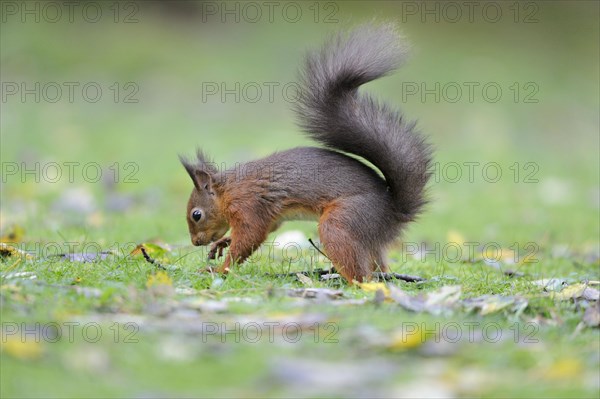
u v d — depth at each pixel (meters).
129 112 26.30
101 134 23.81
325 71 9.77
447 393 5.64
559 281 9.50
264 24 32.00
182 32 31.44
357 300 7.99
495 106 28.36
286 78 28.44
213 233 10.41
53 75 28.02
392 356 6.48
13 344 6.10
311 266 9.95
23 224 13.45
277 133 24.59
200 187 10.36
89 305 7.40
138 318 7.15
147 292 7.75
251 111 26.83
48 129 23.95
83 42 29.64
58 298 7.53
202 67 28.98
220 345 6.58
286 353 6.46
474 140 25.47
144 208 16.08
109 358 6.13
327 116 9.78
